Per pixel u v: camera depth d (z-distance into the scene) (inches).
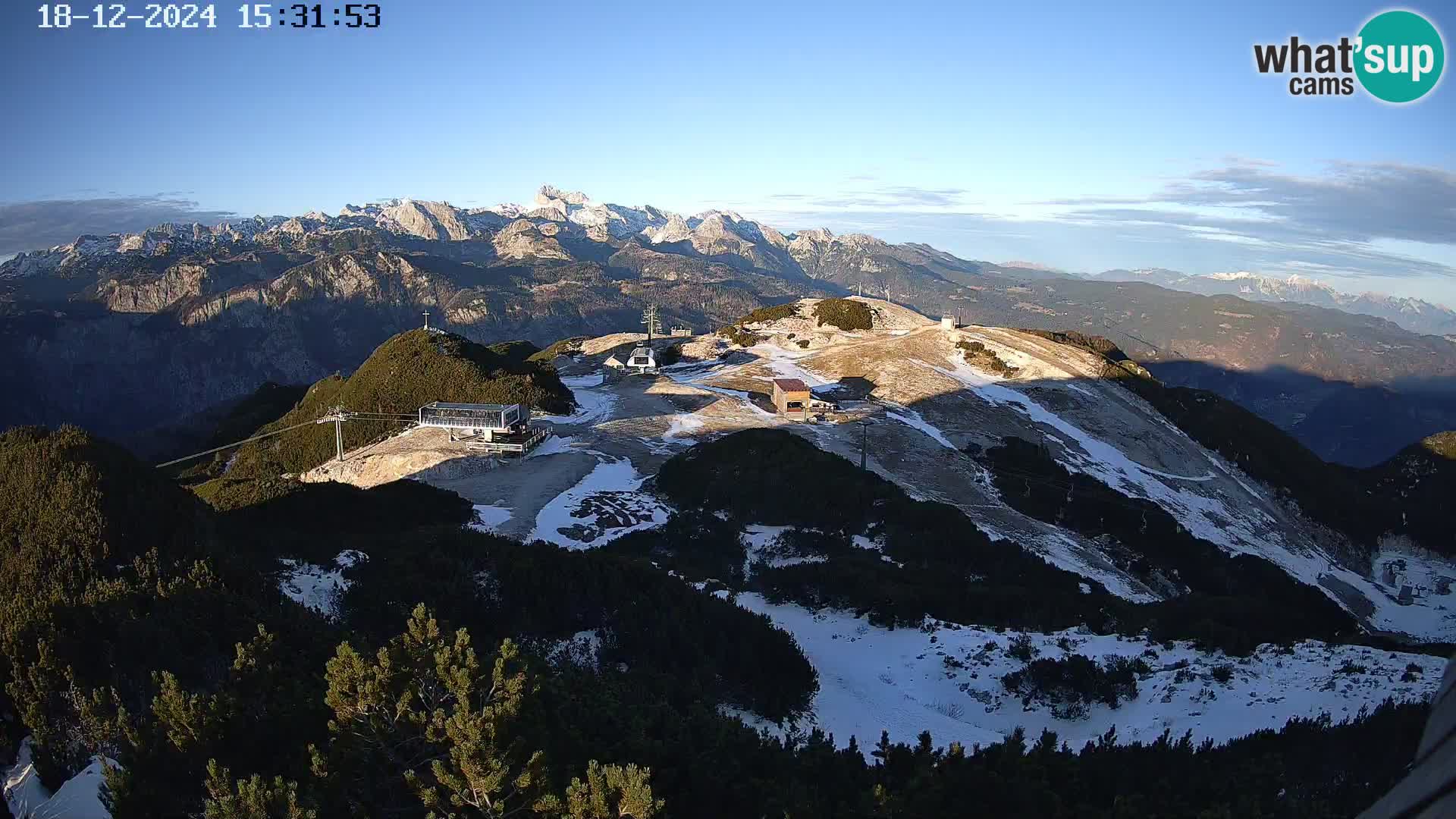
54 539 927.0
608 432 2758.4
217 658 697.6
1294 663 953.5
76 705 578.9
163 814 448.8
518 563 1160.2
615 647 975.0
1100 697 949.8
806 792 537.6
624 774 442.0
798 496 1957.4
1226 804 495.8
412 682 506.3
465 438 2529.5
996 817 506.0
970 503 2276.1
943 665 1081.4
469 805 448.5
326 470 2536.9
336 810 445.1
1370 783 551.2
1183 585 2082.9
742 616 1120.8
